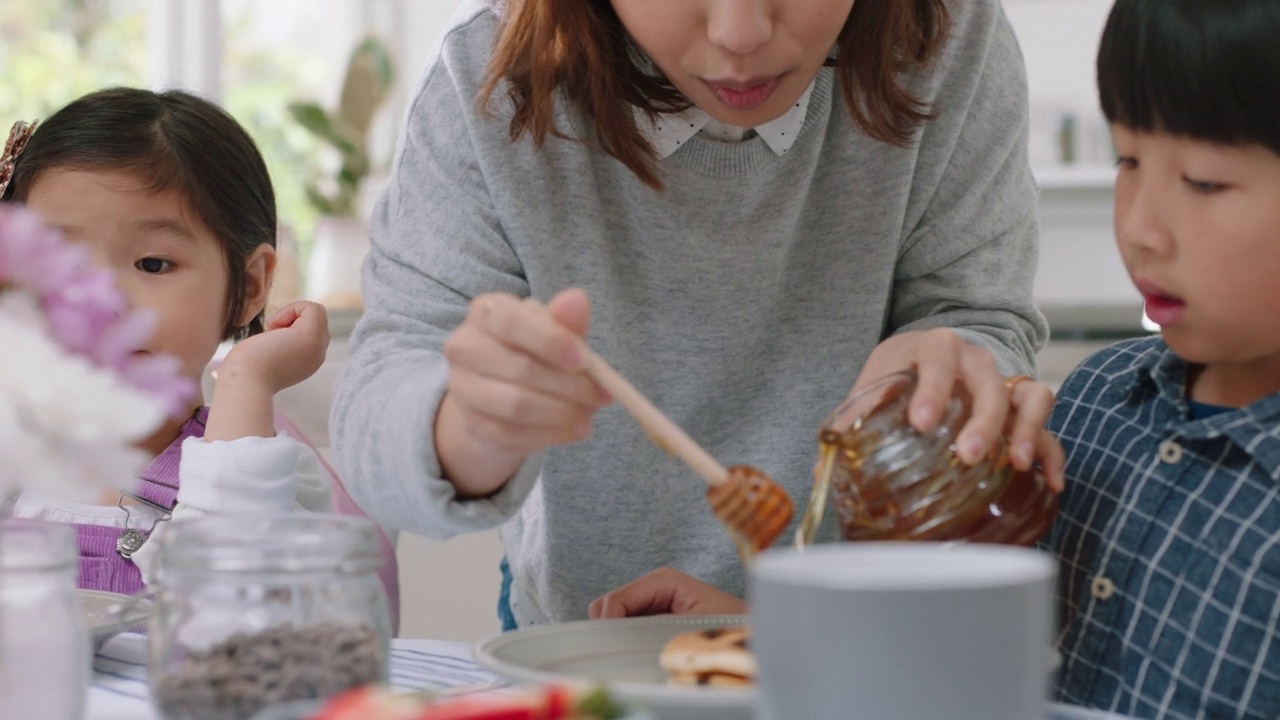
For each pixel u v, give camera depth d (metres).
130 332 0.62
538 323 0.71
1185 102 0.77
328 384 1.76
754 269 1.14
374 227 1.16
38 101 2.95
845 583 0.47
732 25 0.84
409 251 1.10
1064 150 3.26
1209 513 0.89
